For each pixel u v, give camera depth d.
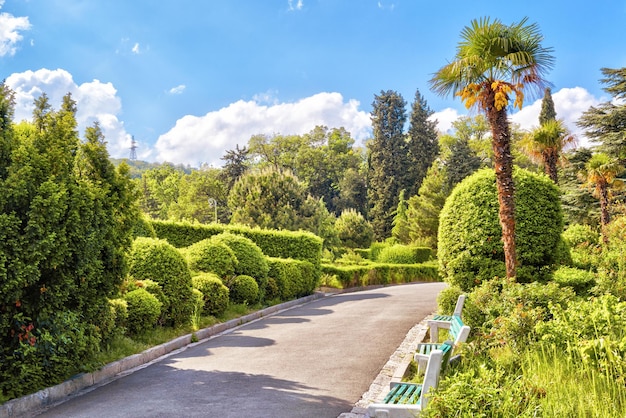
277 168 34.62
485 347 7.33
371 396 6.50
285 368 8.05
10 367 6.34
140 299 9.95
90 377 7.32
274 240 24.34
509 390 4.47
